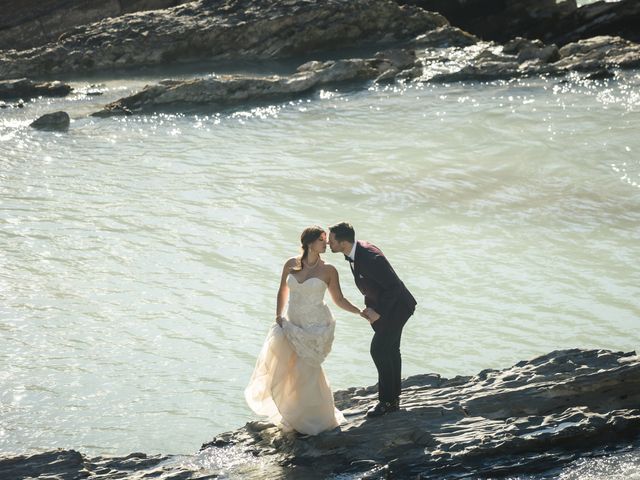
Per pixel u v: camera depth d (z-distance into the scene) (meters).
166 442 9.60
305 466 7.52
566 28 36.56
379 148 21.41
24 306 13.18
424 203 17.53
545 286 13.43
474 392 8.26
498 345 11.65
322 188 18.62
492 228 16.02
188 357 11.61
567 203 17.16
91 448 9.52
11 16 38.47
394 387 7.94
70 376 11.12
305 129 23.61
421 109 24.88
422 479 7.22
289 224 16.56
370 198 17.91
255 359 11.54
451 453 7.39
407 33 35.56
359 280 7.72
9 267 14.69
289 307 7.81
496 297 13.12
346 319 12.77
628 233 15.46
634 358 8.40
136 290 13.77
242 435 8.25
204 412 10.25
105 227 16.61
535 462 7.34
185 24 34.88
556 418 7.75
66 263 14.88
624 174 18.58
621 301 12.78
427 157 20.53
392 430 7.76
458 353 11.48
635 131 21.31
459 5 38.47
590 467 7.25
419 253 14.95
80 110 27.22
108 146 22.80
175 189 18.86
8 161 21.45
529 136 21.47
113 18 36.81
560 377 8.23
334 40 34.88
